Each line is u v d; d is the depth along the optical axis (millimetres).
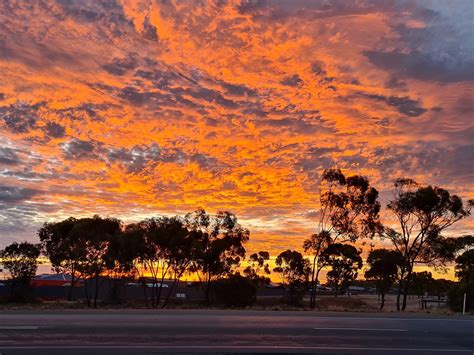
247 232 43062
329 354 11641
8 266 47969
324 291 109188
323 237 47906
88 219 44531
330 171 47031
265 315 19578
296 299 54750
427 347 12914
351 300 73188
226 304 43000
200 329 14859
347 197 46875
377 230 47094
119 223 45844
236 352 11531
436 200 45344
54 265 49594
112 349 11641
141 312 20062
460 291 37062
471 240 47094
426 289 78000
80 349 11586
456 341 14031
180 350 11648
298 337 13805
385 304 68438
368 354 11773
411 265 47469
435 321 18688
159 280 44250
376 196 46875
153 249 39875
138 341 12711
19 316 17938
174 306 41062
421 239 46969
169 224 40094
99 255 40719
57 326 15086
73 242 42875
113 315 18516
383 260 48594
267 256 58250
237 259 43125
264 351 11742
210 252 40906
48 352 11219
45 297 56375
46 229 49656
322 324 16672
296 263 54812
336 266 49125
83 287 57844
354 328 15883
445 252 46812
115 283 46219
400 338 14195
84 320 16656
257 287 48281
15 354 11023
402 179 47094
